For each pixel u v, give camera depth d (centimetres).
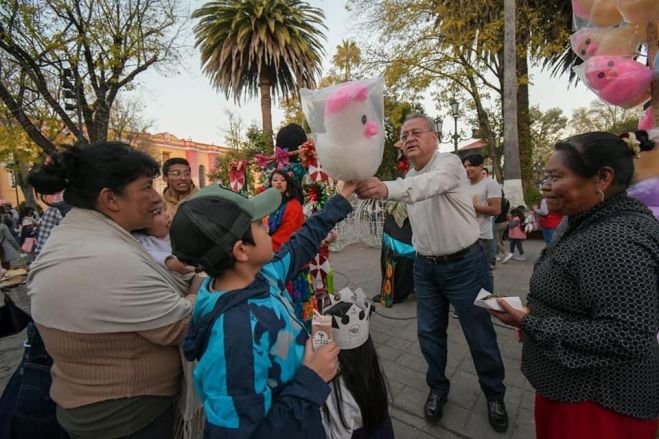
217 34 1404
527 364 141
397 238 449
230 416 86
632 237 108
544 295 129
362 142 120
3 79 822
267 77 1450
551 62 1068
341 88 118
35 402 139
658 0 159
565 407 125
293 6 1480
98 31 816
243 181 416
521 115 1028
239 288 100
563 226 142
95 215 120
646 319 103
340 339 144
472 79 1075
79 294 105
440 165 196
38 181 119
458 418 236
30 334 146
